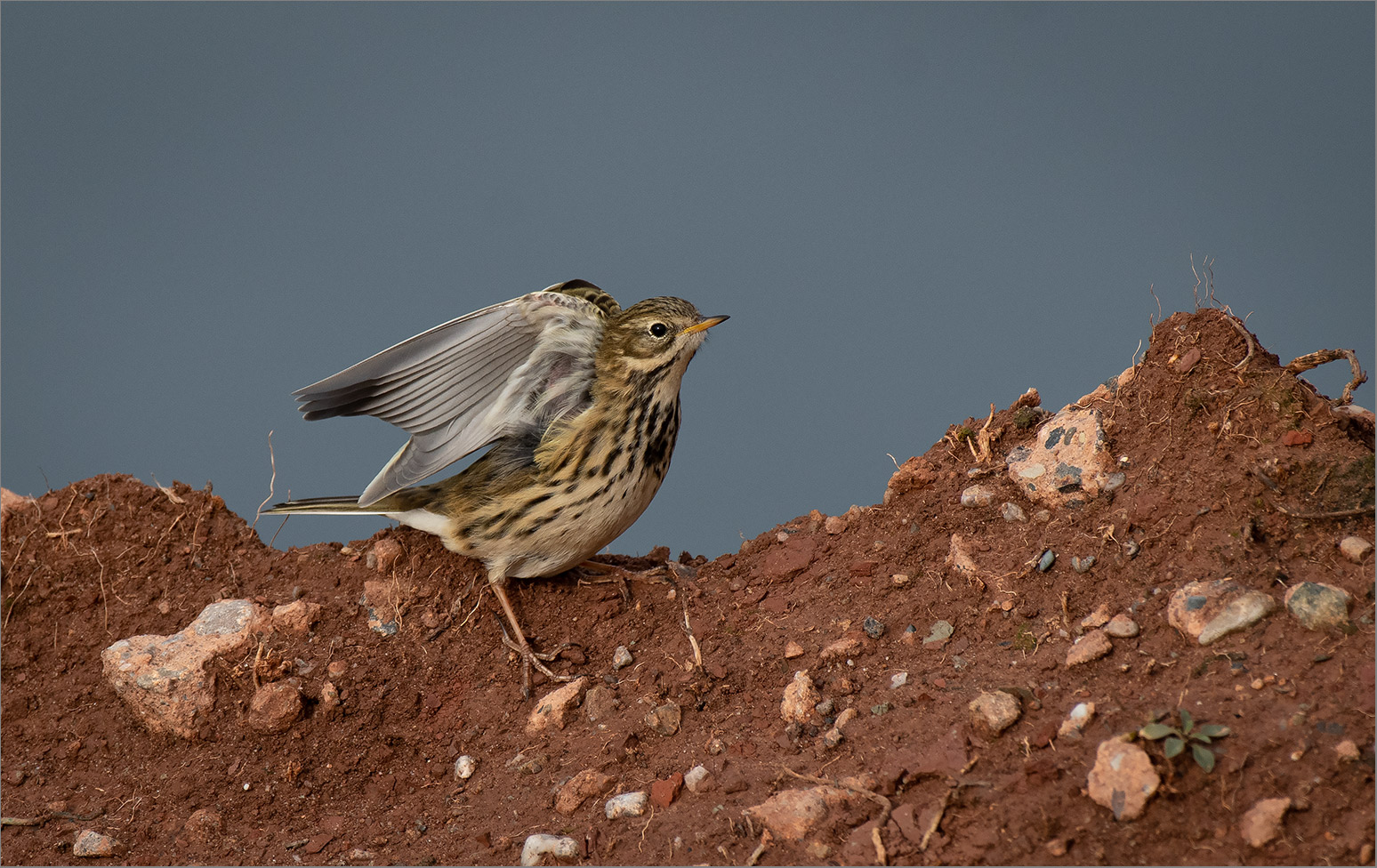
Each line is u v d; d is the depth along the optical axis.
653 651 11.25
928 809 8.17
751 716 10.03
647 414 11.52
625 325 11.46
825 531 12.20
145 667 10.85
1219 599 8.87
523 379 11.45
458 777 10.37
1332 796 7.36
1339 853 7.09
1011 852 7.67
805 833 8.33
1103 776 7.77
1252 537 9.38
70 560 12.27
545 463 11.28
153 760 10.77
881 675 9.89
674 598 11.90
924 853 7.86
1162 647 8.91
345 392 10.97
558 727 10.62
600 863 8.65
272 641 11.34
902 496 12.09
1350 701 7.86
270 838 9.96
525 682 11.07
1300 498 9.48
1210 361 10.63
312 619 11.55
